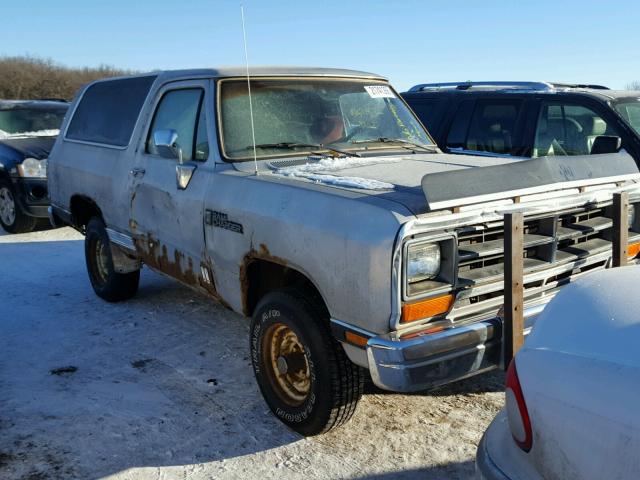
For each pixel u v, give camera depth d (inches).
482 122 279.9
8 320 228.4
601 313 85.4
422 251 120.2
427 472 134.0
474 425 152.0
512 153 266.8
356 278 122.1
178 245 181.5
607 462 73.7
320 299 139.7
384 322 118.5
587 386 77.6
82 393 170.2
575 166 143.1
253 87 180.1
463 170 123.9
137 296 251.4
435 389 170.6
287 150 174.9
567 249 144.5
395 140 194.9
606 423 74.2
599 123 246.4
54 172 261.9
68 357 194.7
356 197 128.3
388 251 116.4
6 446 144.4
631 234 155.2
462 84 308.2
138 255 207.0
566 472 78.6
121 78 232.8
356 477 132.7
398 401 164.4
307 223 132.7
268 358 151.8
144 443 146.1
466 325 125.1
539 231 138.3
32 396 168.2
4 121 422.0
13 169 371.6
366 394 168.1
